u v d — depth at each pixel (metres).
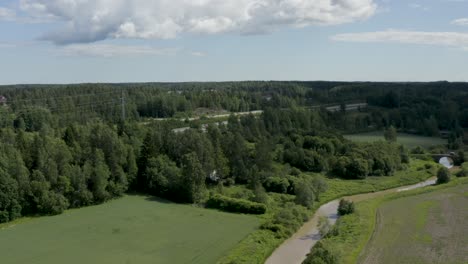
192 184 106.44
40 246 77.12
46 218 93.69
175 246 77.31
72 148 110.81
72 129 122.81
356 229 82.56
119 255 73.19
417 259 69.19
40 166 100.69
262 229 86.06
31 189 96.06
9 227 87.81
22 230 86.00
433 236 79.38
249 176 122.00
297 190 106.00
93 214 96.81
